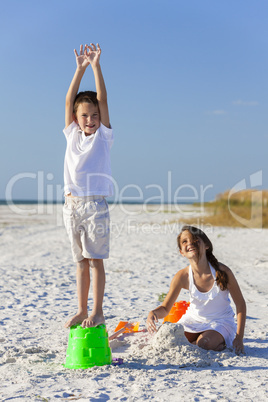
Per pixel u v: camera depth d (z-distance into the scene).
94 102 4.70
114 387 3.60
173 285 4.86
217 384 3.61
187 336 4.77
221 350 4.56
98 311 4.42
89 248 4.53
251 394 3.39
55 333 5.54
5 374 4.02
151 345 4.65
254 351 4.59
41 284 9.19
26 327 5.84
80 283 4.68
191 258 4.72
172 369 4.01
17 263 12.42
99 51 4.81
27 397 3.41
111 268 11.13
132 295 7.91
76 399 3.36
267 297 7.57
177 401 3.27
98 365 4.18
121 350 4.76
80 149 4.68
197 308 4.83
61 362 4.37
